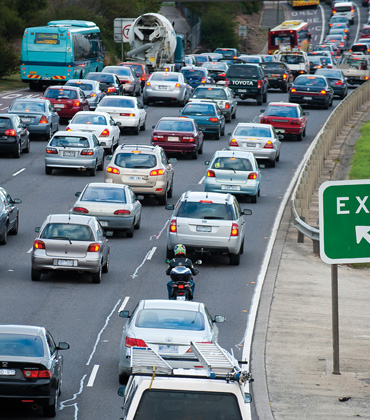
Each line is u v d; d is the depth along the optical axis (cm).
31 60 14512
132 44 16412
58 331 4441
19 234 6550
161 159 7644
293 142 11038
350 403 3697
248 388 3809
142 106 11462
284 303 5162
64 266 5306
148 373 2347
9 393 3175
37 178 8481
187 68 15700
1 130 9300
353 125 12688
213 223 5806
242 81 14088
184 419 2272
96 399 3584
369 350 4441
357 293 5525
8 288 5181
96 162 8719
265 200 8031
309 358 4272
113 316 4744
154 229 6894
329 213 3916
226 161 7800
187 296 4547
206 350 2506
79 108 11388
